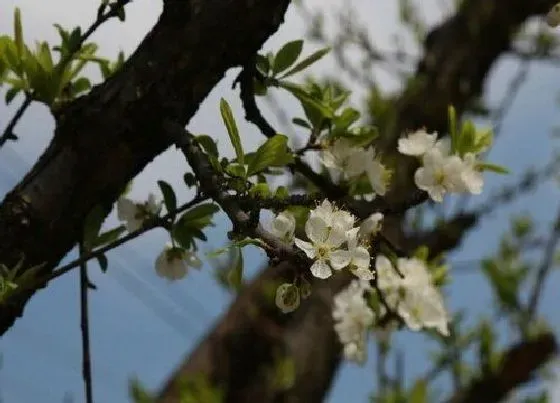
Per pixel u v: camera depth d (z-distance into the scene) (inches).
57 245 43.1
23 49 44.8
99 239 44.8
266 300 94.3
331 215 41.3
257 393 92.7
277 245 40.7
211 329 98.5
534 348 89.5
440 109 101.9
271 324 94.2
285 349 92.0
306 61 44.9
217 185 41.4
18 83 45.0
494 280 94.1
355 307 50.6
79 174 42.9
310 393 91.6
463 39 110.8
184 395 81.0
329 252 41.1
